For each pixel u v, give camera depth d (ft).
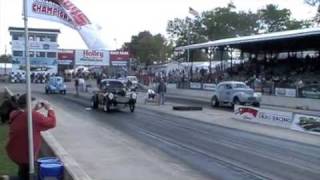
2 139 57.57
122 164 47.42
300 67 184.03
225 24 340.39
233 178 42.29
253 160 51.39
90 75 301.22
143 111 112.78
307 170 46.39
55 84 181.88
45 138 55.47
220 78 192.13
